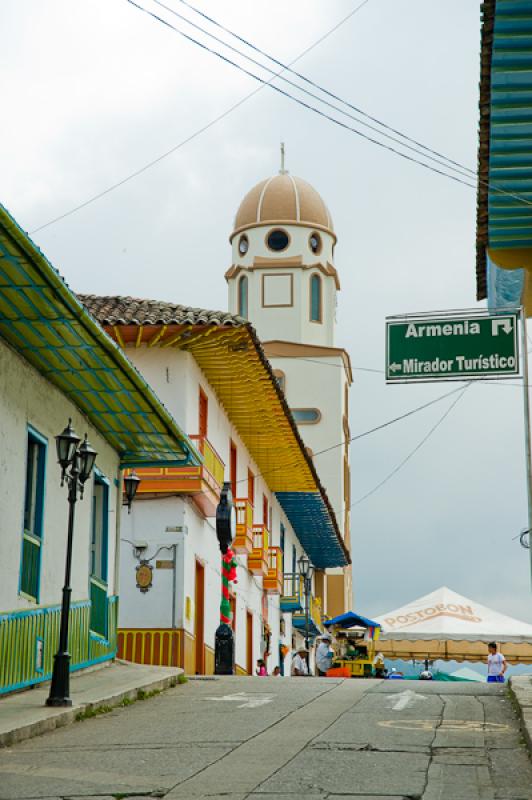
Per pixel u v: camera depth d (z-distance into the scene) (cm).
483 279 1966
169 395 2845
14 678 1672
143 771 1087
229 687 2003
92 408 2052
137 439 2241
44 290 1516
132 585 2786
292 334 6200
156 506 2819
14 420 1716
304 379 6184
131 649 2748
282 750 1203
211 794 972
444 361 1700
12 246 1381
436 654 3872
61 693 1543
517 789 998
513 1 1141
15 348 1723
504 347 1689
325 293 6303
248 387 3206
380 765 1111
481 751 1201
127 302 2925
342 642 4281
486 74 1276
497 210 1509
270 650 4200
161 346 2855
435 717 1491
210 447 2906
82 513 2061
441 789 995
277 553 4028
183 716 1534
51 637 1847
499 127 1323
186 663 2789
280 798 952
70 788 1003
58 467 1928
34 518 1834
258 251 6275
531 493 1942
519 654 3891
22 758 1178
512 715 1516
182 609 2764
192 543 2898
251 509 3656
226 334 2789
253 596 3825
